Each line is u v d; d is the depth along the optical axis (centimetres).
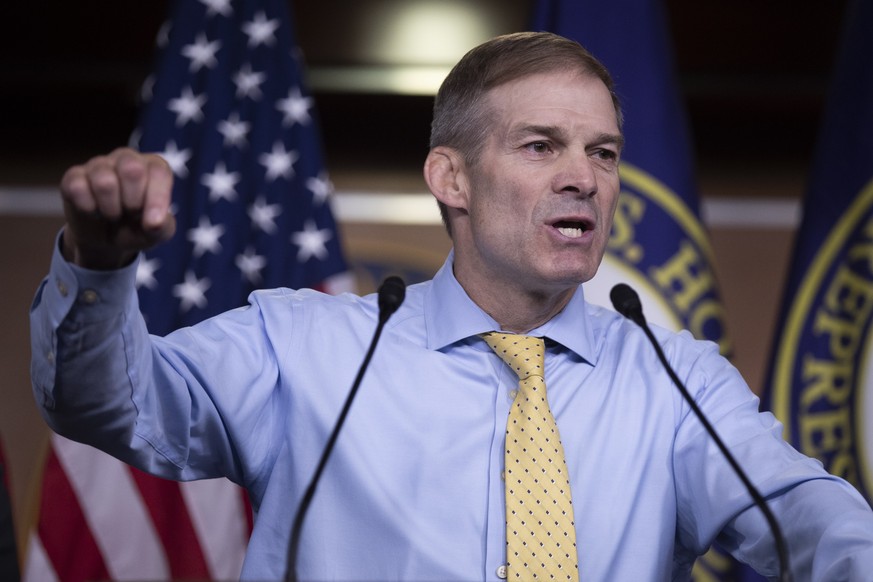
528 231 313
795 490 273
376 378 313
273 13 723
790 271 675
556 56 329
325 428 305
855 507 258
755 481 283
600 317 349
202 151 694
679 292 666
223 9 719
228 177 696
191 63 711
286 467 307
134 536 654
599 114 322
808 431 642
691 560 324
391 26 894
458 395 312
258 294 331
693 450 308
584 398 315
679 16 897
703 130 956
